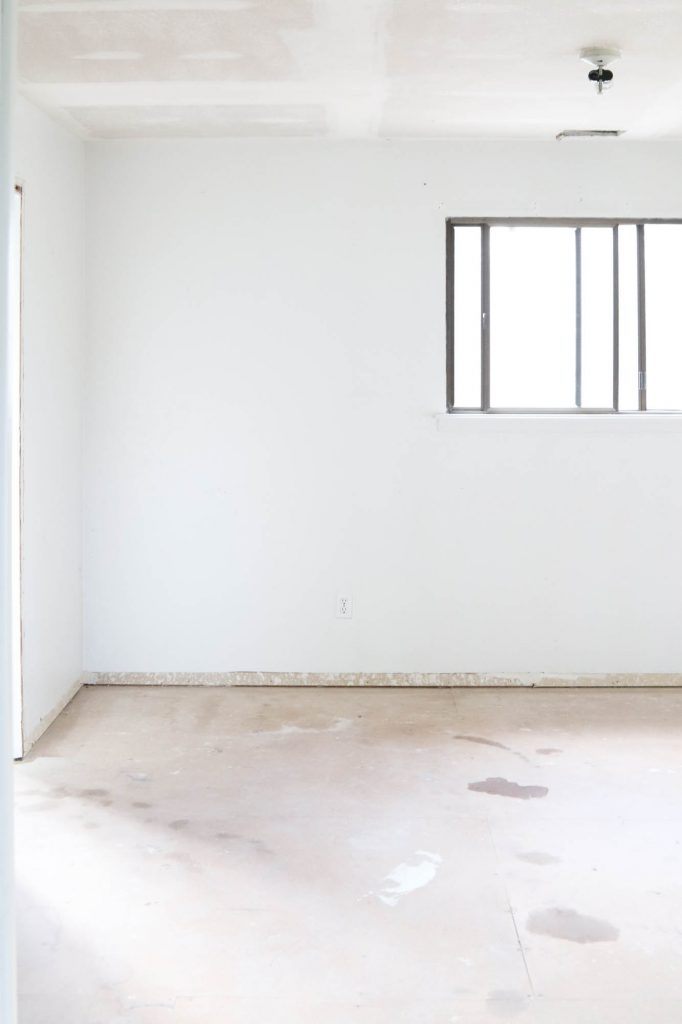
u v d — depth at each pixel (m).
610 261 4.41
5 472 1.39
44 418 3.79
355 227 4.35
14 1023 1.44
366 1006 2.03
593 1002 2.04
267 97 3.66
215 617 4.45
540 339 4.43
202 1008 2.02
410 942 2.28
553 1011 2.01
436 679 4.45
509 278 4.41
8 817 1.42
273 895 2.50
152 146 4.32
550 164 4.34
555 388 4.44
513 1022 1.97
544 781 3.29
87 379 4.38
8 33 1.38
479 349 4.44
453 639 4.45
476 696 4.30
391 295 4.37
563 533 4.43
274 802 3.10
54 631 3.96
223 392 4.39
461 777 3.32
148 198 4.34
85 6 2.80
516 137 4.28
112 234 4.34
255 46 3.13
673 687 4.46
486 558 4.43
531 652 4.46
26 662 3.56
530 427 4.36
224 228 4.35
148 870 2.64
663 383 4.47
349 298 4.37
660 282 4.45
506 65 3.33
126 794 3.17
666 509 4.43
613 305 4.41
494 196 4.34
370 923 2.36
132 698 4.25
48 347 3.84
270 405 4.39
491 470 4.40
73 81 3.44
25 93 3.55
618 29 3.01
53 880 2.58
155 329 4.38
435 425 4.39
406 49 3.17
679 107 3.82
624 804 3.09
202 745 3.65
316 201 4.34
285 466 4.41
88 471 4.39
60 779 3.30
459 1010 2.01
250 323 4.38
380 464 4.41
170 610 4.45
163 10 2.83
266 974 2.15
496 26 2.98
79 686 4.39
